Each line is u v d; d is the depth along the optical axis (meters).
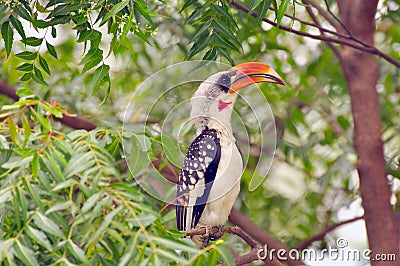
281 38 11.30
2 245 4.77
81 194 5.17
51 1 6.69
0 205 4.96
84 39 6.68
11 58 10.20
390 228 9.34
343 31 10.01
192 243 4.98
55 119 8.79
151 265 4.67
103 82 6.96
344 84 11.32
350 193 11.50
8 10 6.70
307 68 11.48
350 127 11.34
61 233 4.80
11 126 4.97
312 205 11.47
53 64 10.60
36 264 4.75
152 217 4.79
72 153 4.99
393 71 11.63
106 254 5.31
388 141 11.66
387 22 11.86
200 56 10.06
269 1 6.35
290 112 11.19
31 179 5.13
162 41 10.62
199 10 6.80
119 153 6.62
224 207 6.73
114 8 6.09
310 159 11.59
